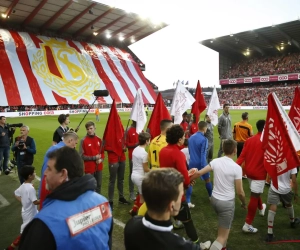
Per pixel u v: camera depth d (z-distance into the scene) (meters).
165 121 4.46
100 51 43.22
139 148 4.84
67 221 1.61
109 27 40.69
